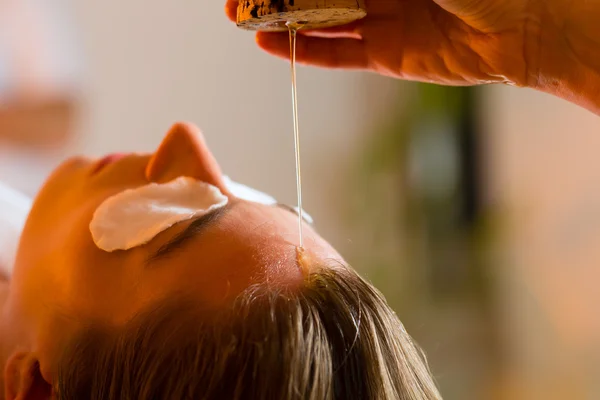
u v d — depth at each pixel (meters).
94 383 0.62
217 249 0.62
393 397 0.62
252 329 0.56
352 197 1.96
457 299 1.89
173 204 0.68
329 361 0.57
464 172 1.90
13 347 0.73
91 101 1.63
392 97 1.92
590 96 0.70
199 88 1.79
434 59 0.78
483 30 0.72
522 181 1.80
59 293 0.68
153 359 0.58
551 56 0.70
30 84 1.50
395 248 1.93
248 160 1.89
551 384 1.71
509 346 1.86
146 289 0.62
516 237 1.83
